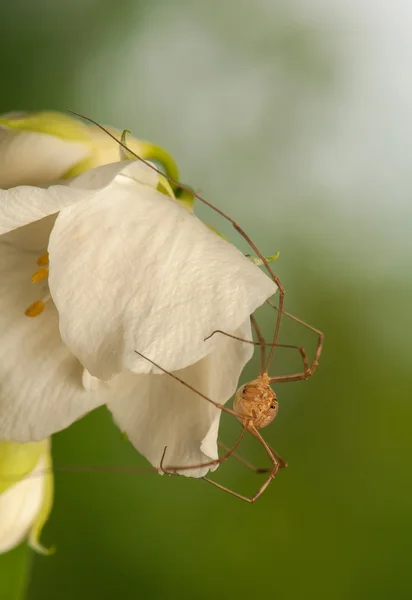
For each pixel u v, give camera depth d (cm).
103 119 37
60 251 26
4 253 27
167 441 27
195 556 36
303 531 37
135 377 27
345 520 37
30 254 27
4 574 28
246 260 26
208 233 26
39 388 27
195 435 27
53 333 27
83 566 36
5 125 27
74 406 27
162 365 26
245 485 37
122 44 37
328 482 37
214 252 26
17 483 28
